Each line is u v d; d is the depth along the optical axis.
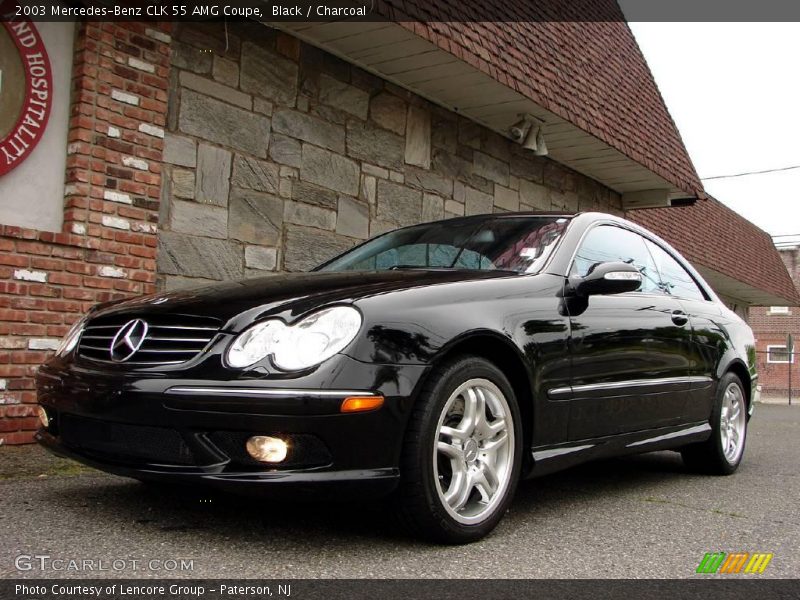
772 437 7.88
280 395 2.46
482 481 2.94
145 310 2.88
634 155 9.66
